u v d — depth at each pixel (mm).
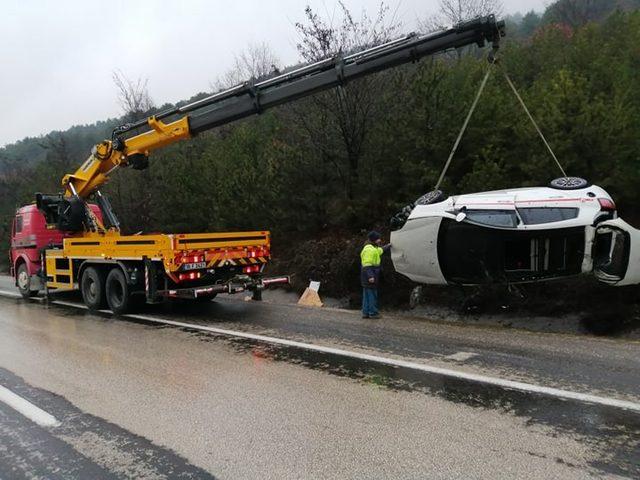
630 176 9953
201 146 20719
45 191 25906
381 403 5129
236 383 5891
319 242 14422
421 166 11930
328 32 14633
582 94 10352
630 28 14336
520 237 8375
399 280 11422
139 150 11820
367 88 14109
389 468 3822
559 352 6832
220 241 10305
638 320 8312
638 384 5484
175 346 7785
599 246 8055
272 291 14109
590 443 4141
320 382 5840
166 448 4301
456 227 8750
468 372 6039
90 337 8617
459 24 8461
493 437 4281
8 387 6000
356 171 14391
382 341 7754
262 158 16453
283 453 4125
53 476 3916
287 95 9859
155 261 9977
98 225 12953
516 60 15211
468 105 11594
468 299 10062
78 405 5355
